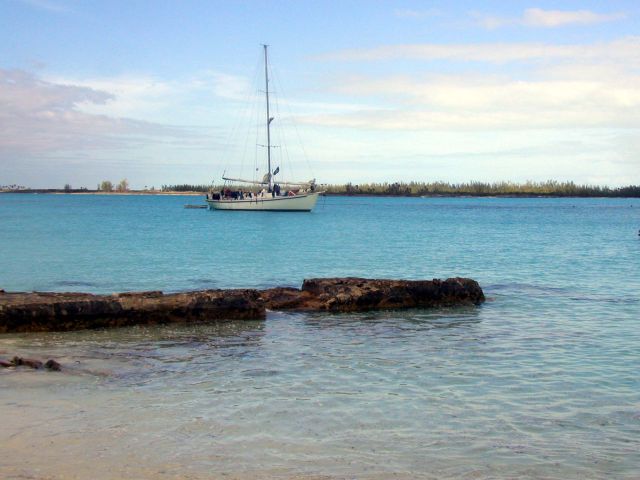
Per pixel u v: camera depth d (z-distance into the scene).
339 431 9.86
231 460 8.67
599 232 72.19
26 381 12.47
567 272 33.91
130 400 11.31
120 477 8.02
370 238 60.19
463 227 81.69
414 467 8.56
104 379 12.75
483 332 18.03
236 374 13.27
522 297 24.81
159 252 43.84
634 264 38.06
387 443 9.40
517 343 16.48
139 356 14.89
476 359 14.68
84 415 10.42
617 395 11.88
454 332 18.03
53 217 101.38
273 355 15.09
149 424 10.03
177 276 31.22
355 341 16.78
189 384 12.44
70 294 19.22
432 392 11.98
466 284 23.27
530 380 12.86
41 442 9.16
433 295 22.56
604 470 8.58
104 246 48.28
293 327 18.73
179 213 119.31
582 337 17.28
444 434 9.79
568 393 11.98
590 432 9.96
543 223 94.69
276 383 12.55
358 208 166.38
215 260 39.06
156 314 18.89
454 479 8.22
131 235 61.56
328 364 14.16
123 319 18.53
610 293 25.95
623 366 14.05
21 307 17.52
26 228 71.06
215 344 16.36
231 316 19.72
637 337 17.27
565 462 8.81
